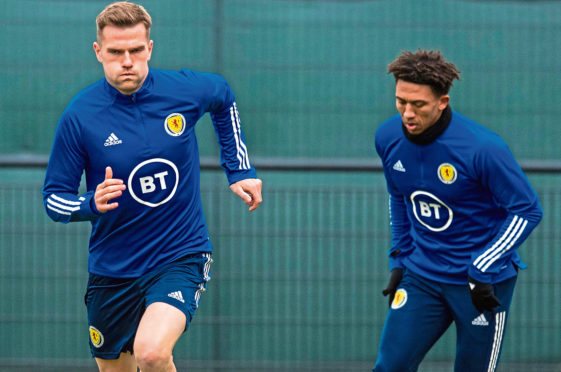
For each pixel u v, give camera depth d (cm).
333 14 2230
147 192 1155
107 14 1081
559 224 2117
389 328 1272
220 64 1970
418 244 1272
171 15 2275
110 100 1138
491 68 2080
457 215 1208
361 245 2069
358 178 2212
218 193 1988
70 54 2244
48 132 2242
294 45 2233
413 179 1212
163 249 1188
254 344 2061
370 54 2227
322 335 2067
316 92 2231
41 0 2233
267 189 1933
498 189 1160
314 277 2028
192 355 2072
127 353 1288
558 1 2120
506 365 2005
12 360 1980
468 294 1231
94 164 1147
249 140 2219
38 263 2136
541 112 2166
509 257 1191
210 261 1242
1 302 2116
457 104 2186
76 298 2119
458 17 2220
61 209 1112
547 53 2166
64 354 2100
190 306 1169
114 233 1187
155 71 1177
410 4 2228
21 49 2242
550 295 1988
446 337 2072
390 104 2222
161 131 1148
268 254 2105
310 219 2161
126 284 1210
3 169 2252
